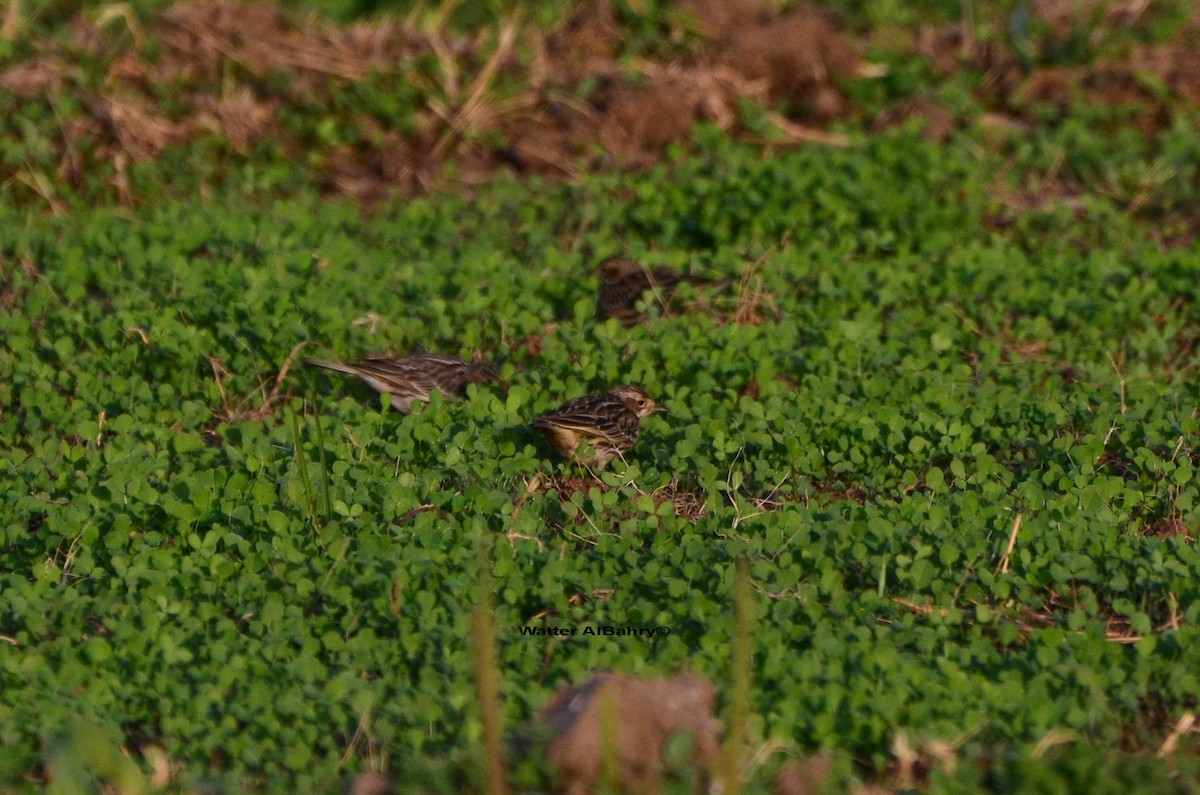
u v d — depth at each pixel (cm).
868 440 1312
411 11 2411
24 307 1588
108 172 1972
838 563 1116
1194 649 1009
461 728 920
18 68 2062
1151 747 938
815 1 2509
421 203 1895
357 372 1380
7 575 1096
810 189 1881
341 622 1036
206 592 1066
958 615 1054
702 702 907
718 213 1850
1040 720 924
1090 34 2378
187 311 1535
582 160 2078
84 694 955
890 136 2069
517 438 1336
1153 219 1953
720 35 2353
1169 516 1228
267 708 938
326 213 1895
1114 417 1354
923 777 898
